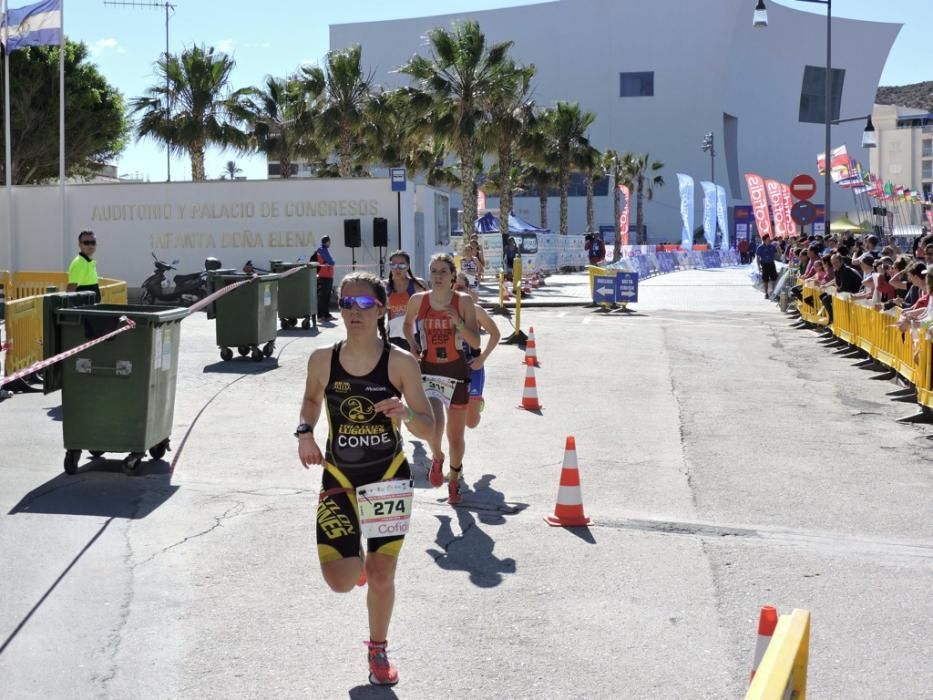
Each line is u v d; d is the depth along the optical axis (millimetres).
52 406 10727
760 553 6168
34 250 28375
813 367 14609
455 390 7105
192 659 4480
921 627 5008
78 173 49000
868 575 5793
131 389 7578
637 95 96375
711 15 94000
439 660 4520
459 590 5434
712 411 11062
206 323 20125
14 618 4902
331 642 4695
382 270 26469
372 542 4219
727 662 4543
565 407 11219
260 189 27344
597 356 15539
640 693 4219
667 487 7785
